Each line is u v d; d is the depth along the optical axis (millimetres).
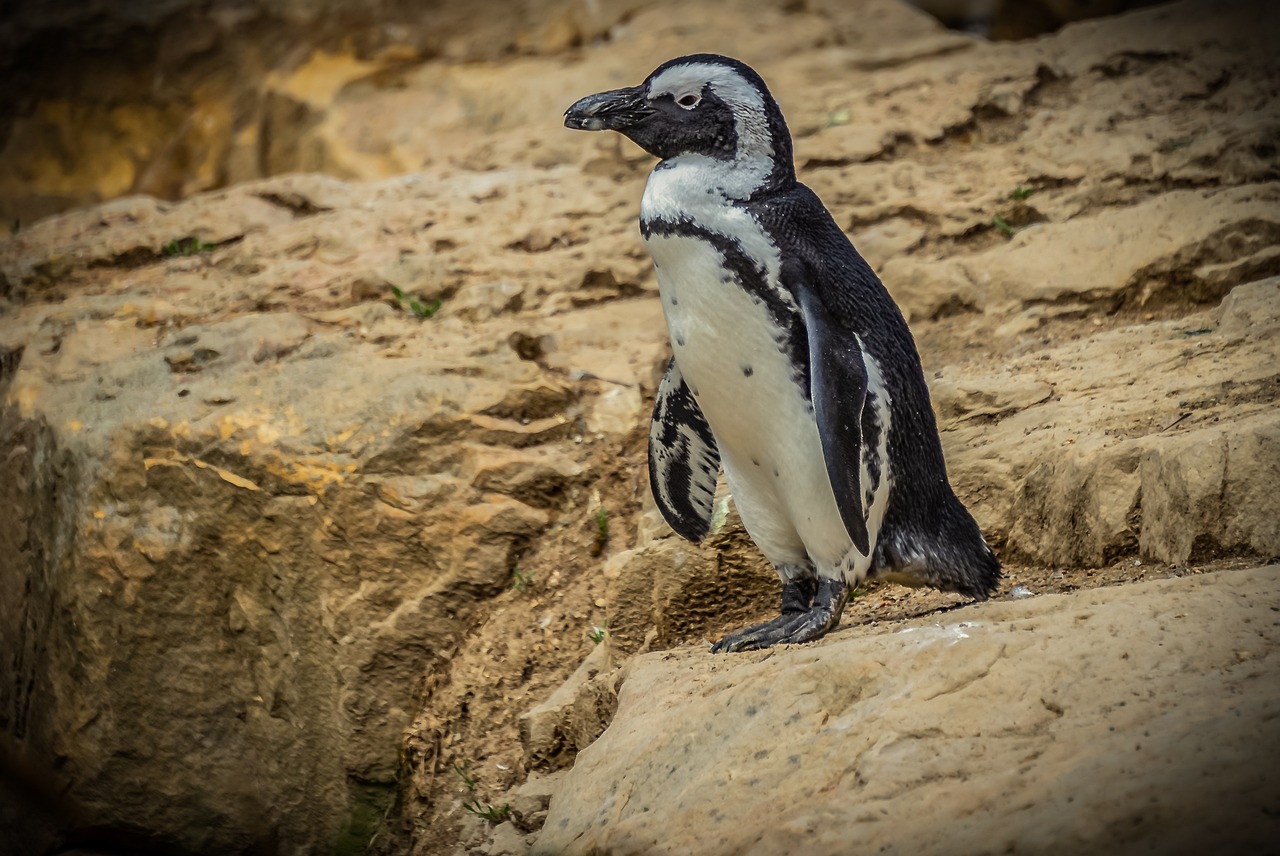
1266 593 12664
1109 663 12094
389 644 21500
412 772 21109
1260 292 20984
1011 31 50000
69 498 23172
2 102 47469
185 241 31031
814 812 11578
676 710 14523
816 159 31000
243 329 24797
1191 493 15547
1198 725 10719
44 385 25000
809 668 13594
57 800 23406
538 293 27297
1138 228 24516
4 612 24422
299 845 22219
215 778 22562
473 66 44688
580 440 23172
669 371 16516
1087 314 23641
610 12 45500
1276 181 25047
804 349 14773
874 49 39906
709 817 12539
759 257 14641
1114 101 31750
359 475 21781
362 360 23688
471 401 22625
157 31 47188
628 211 30219
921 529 15750
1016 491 18469
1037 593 16422
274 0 47250
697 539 17859
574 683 19812
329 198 33031
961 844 10430
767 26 41969
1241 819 9477
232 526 22172
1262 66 31578
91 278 30344
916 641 13227
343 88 44406
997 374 21781
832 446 14117
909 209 28125
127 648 22625
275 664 22219
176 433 22453
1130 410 18516
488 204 31531
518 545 22000
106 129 47750
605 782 14328
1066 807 10320
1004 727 11859
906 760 11828
